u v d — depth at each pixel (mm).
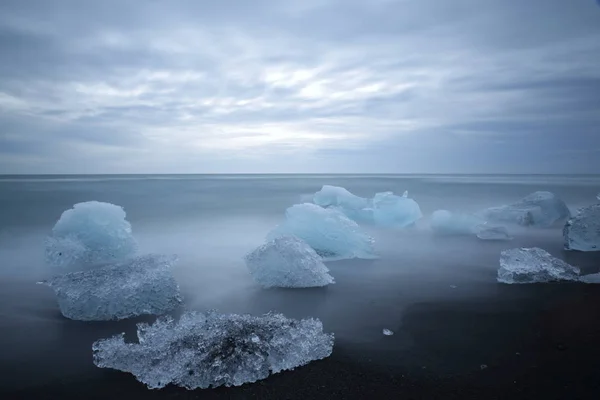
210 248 8734
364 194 24625
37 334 4145
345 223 7855
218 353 3408
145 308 4727
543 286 5641
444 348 3795
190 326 3926
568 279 5848
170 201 18406
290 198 20078
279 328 3795
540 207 11672
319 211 7844
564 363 3484
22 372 3391
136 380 3285
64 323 4441
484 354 3668
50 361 3578
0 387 3160
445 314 4652
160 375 3271
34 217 12758
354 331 4215
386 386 3176
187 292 5582
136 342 3969
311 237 7562
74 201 17297
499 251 8195
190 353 3426
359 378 3297
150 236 10188
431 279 6137
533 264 5977
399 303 5062
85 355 3695
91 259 7219
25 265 7113
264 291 5617
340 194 12445
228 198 20031
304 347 3619
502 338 3988
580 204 16312
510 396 3020
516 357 3598
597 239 7902
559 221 11781
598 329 4156
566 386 3135
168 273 5156
